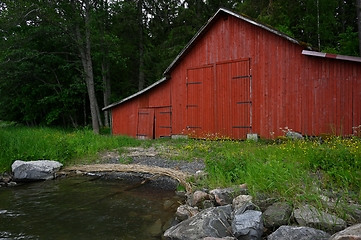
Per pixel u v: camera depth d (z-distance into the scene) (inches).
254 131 478.6
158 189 293.3
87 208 246.5
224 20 509.7
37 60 783.1
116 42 836.6
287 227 162.2
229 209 199.3
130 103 627.2
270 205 194.9
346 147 274.4
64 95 786.2
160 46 933.2
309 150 269.1
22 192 297.1
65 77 836.0
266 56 468.1
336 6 772.0
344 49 667.4
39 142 432.8
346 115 402.9
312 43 820.0
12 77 767.1
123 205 251.8
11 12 658.2
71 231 202.8
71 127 877.2
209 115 526.3
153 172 332.2
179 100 563.5
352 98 398.6
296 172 224.5
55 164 368.5
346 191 188.4
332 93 413.7
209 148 411.2
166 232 187.3
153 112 595.2
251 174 234.7
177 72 565.9
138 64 1047.6
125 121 634.2
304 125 434.9
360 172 209.0
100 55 810.2
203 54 534.6
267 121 467.2
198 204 231.9
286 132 446.3
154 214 229.6
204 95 533.0
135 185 309.1
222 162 281.9
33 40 806.5
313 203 186.2
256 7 817.5
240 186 228.4
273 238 159.5
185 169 328.8
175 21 947.3
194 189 259.8
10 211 242.1
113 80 1059.3
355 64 396.2
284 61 452.1
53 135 519.5
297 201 190.2
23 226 211.9
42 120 888.3
